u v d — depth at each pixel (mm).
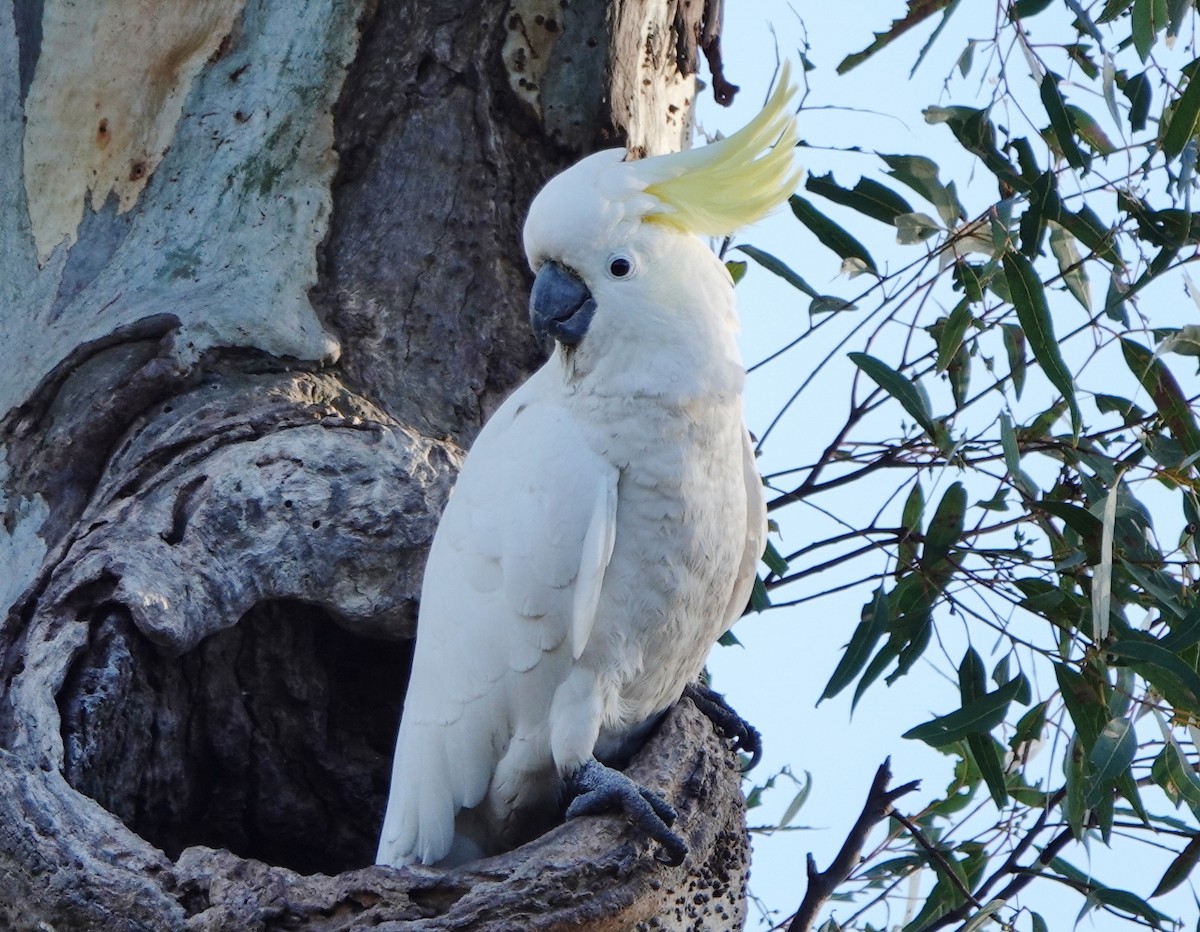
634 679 7273
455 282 8617
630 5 8711
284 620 8102
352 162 8664
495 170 8680
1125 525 8195
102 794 7418
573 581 6969
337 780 8562
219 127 8586
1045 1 8477
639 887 6707
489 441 7496
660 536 7141
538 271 7504
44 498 7938
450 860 7434
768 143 7500
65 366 8109
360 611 7762
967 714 7949
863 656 8297
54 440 7969
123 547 7418
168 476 7738
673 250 7355
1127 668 8141
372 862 8750
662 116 9078
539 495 7055
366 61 8680
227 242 8422
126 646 7324
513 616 7023
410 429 8227
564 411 7301
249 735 8242
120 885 6371
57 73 8594
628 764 7715
